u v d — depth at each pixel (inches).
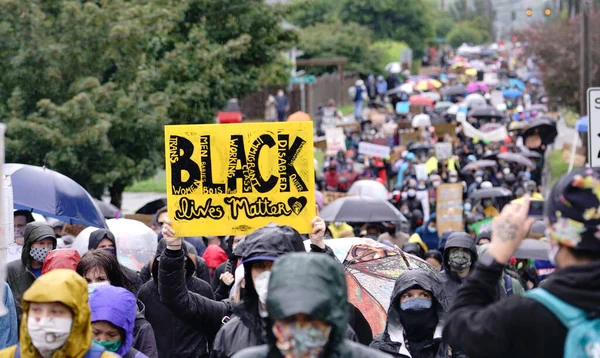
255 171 435.5
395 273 530.9
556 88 2421.3
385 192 1294.3
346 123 2438.5
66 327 303.4
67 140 1211.9
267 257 343.3
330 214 975.0
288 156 435.5
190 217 434.0
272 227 355.3
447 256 543.2
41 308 302.7
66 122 1222.9
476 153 2046.0
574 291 248.4
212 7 1640.0
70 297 302.5
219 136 434.6
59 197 682.2
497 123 2459.4
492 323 253.6
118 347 387.9
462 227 1127.6
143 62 1364.4
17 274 549.3
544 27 2691.9
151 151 1323.8
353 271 530.9
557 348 248.8
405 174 1697.8
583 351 246.1
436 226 1128.8
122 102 1269.7
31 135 1219.2
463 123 2096.5
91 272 460.8
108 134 1284.4
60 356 305.3
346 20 5610.2
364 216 971.9
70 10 1254.3
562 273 252.2
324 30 4503.0
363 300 523.2
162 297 430.3
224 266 669.9
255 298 352.8
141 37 1311.5
